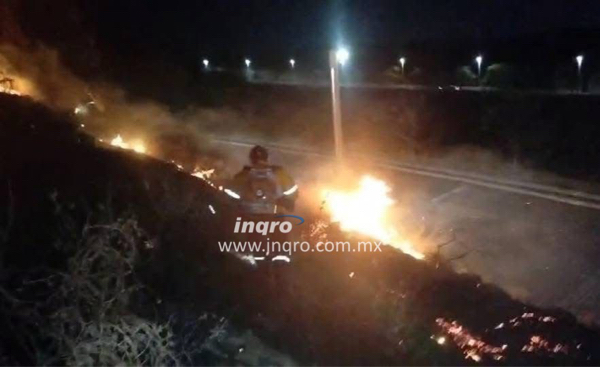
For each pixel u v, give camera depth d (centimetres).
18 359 398
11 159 766
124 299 450
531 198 1619
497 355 599
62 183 695
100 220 567
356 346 545
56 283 452
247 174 755
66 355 397
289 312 583
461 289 805
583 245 1219
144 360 438
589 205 1524
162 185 812
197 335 491
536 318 739
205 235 694
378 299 661
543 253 1178
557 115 3044
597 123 2692
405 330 602
